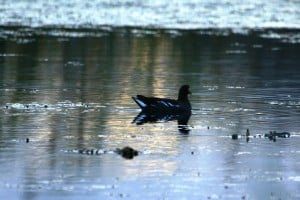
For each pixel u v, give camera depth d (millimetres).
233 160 64875
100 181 58688
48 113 82375
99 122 78312
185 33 170375
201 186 58156
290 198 55812
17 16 194000
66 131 73875
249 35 169000
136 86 102875
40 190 56438
